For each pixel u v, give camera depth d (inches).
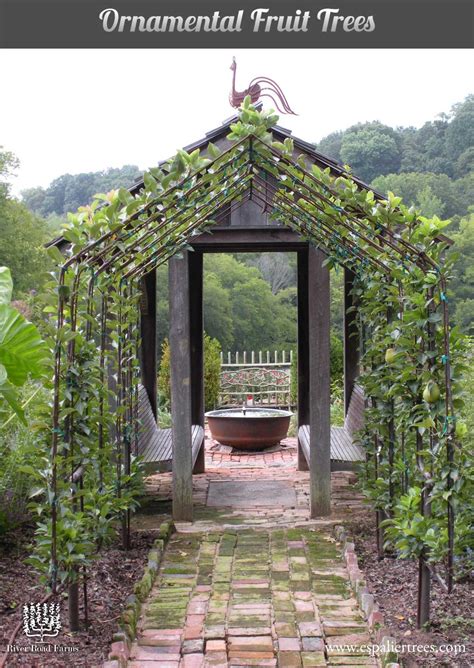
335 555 185.8
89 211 146.7
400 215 148.3
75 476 138.1
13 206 1022.4
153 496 263.0
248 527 219.3
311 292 231.8
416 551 132.4
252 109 147.3
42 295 128.1
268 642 132.7
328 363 230.7
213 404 452.4
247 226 230.5
